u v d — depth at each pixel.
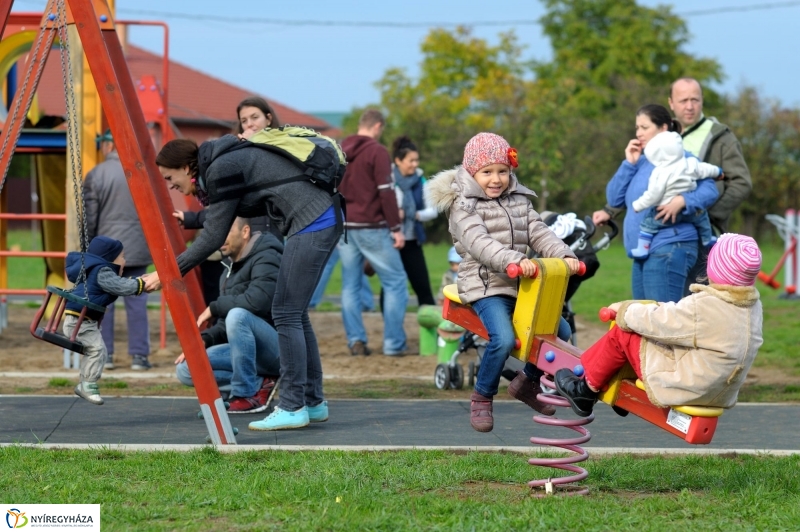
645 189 16.94
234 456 12.71
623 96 107.69
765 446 14.16
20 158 108.12
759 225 104.12
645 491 11.45
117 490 10.81
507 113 99.31
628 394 10.65
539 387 12.31
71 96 14.23
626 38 129.62
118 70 18.06
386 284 24.72
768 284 45.25
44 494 10.59
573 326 20.22
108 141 22.56
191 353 13.49
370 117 24.92
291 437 14.28
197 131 101.38
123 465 11.99
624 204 18.08
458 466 12.14
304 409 14.98
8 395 17.70
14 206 108.00
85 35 13.38
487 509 10.23
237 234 16.58
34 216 21.77
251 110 17.81
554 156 94.25
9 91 30.00
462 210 11.62
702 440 10.05
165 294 13.47
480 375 11.60
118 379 20.31
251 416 16.25
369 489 10.97
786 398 19.03
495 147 11.62
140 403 17.06
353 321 24.92
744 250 9.74
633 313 10.12
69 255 14.21
